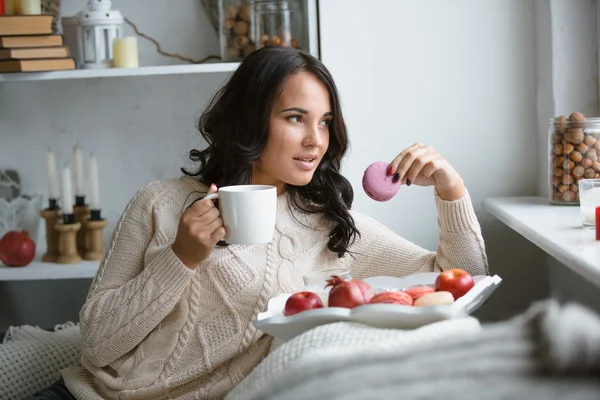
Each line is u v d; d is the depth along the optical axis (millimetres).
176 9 2375
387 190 1468
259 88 1489
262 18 2121
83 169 2430
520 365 780
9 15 2057
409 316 1100
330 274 1310
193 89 2404
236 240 1316
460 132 2164
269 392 894
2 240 2189
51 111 2412
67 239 2219
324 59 2131
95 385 1553
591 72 2021
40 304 2508
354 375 823
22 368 1658
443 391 766
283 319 1170
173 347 1473
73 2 2377
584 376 765
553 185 1952
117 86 2406
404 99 2150
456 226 1545
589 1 2004
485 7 2129
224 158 1574
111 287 1517
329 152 1615
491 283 1303
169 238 1535
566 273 1961
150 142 2424
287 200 1625
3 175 2418
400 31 2129
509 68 2146
